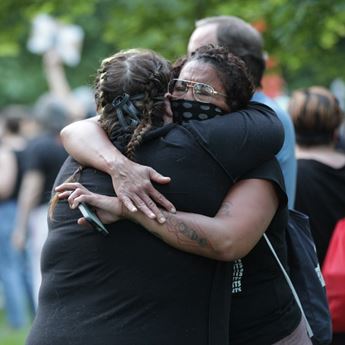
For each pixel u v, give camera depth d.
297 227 7.30
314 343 7.10
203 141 6.25
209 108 6.59
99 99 6.58
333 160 9.43
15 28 14.78
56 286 6.36
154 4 13.96
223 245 6.15
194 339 6.21
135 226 6.20
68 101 20.11
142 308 6.18
